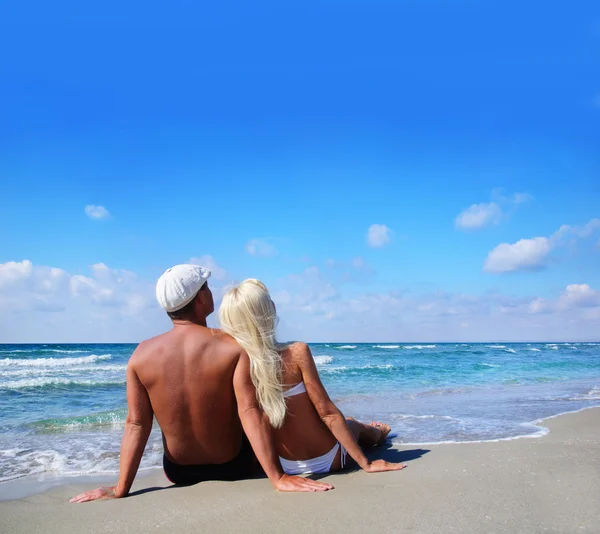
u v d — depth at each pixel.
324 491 2.90
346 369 17.92
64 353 35.62
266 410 3.12
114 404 9.02
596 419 6.08
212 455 3.27
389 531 2.26
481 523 2.33
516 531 2.23
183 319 3.16
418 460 3.77
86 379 14.48
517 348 52.22
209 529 2.38
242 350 3.09
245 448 3.46
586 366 20.00
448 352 37.78
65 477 4.00
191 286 3.08
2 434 5.94
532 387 11.12
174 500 2.92
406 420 6.27
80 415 7.59
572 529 2.24
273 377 3.11
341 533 2.26
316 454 3.34
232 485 3.22
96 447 5.16
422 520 2.39
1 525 2.59
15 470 4.22
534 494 2.76
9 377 15.66
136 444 3.09
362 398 8.96
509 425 5.79
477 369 18.09
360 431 4.03
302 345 3.24
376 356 30.36
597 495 2.72
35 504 3.06
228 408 3.16
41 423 6.62
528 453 3.91
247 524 2.42
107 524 2.56
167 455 3.31
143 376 3.10
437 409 7.39
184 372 3.07
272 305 3.21
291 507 2.64
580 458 3.67
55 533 2.47
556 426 5.67
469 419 6.30
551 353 36.59
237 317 3.11
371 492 2.85
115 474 4.09
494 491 2.83
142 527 2.48
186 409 3.11
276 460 3.09
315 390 3.23
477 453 3.99
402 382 12.70
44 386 12.24
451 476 3.19
